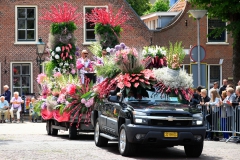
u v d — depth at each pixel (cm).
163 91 1672
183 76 1677
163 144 1562
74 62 2664
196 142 1559
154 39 3975
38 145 1861
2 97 3534
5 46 3931
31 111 3562
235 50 2886
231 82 4025
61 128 2242
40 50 3559
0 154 1605
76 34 3953
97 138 1831
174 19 4078
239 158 1559
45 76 2442
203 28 3997
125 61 1694
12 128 2884
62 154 1603
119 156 1573
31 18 3956
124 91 1669
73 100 2141
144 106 1584
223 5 2795
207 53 4006
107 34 2667
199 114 1583
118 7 3988
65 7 2686
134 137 1538
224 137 2131
